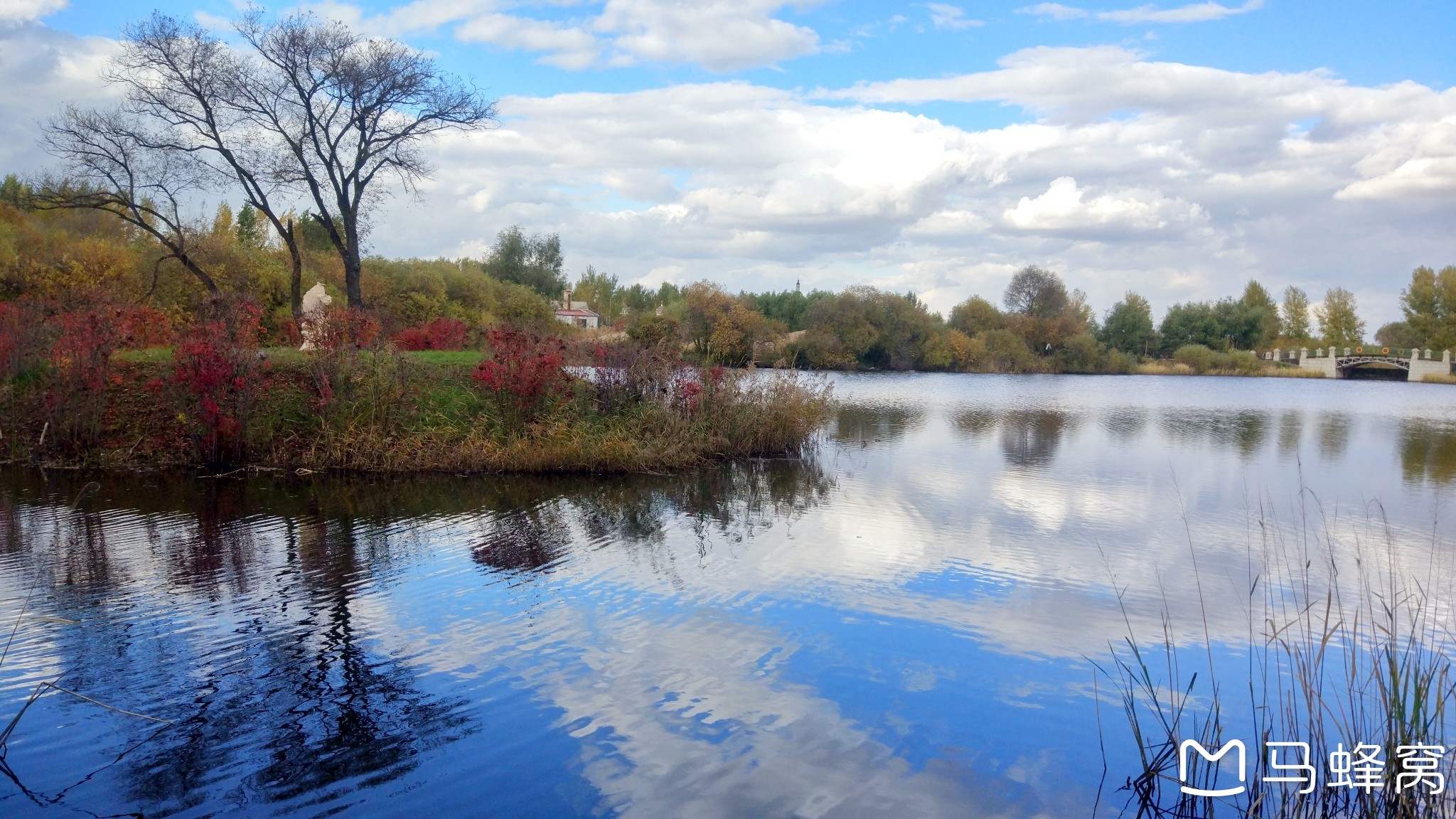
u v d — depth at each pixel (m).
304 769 5.66
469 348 29.62
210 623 8.27
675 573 10.23
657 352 20.83
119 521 12.45
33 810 5.14
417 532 12.08
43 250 34.34
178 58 26.89
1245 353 76.06
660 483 16.42
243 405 17.00
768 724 6.37
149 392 18.44
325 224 29.03
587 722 6.36
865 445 22.67
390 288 43.28
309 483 15.60
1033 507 14.50
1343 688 6.96
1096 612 8.96
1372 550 11.64
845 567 10.57
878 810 5.27
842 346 59.78
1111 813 5.28
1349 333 87.00
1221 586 9.92
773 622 8.55
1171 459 20.44
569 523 12.82
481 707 6.58
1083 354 71.88
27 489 14.73
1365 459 20.80
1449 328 71.81
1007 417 30.77
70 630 8.05
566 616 8.64
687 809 5.25
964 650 7.87
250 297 20.80
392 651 7.64
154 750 5.86
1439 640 7.95
